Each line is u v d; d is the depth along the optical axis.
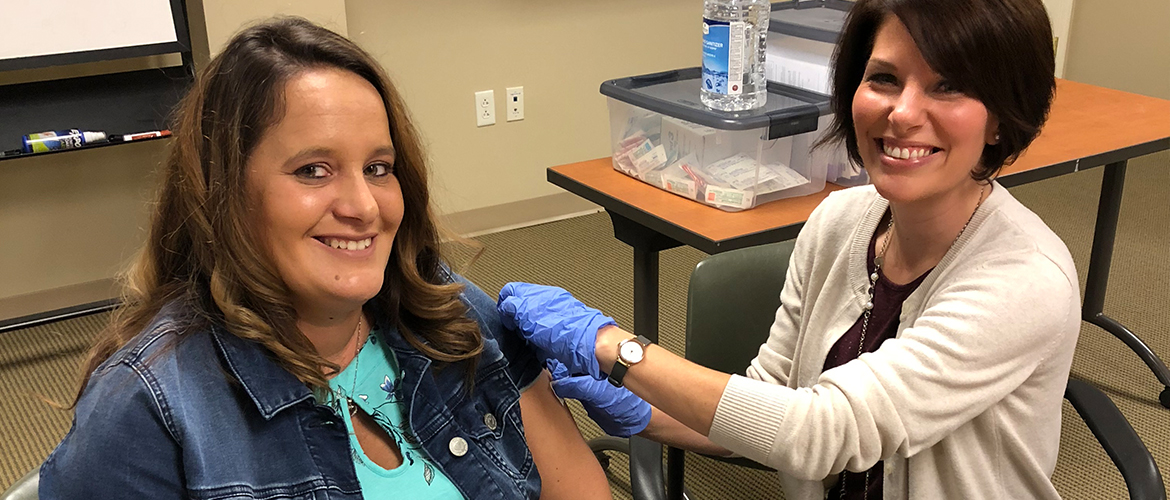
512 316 1.23
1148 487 1.27
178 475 0.90
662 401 1.15
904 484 1.20
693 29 3.89
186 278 0.97
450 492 1.06
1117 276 3.29
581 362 1.18
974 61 1.01
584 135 3.80
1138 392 2.59
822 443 1.07
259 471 0.93
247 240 0.91
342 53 0.91
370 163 0.94
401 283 1.07
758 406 1.09
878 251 1.29
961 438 1.15
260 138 0.88
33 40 2.46
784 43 2.07
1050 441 1.18
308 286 0.92
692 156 1.89
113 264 3.04
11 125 2.49
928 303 1.16
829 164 1.98
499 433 1.13
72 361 2.76
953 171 1.09
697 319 1.55
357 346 1.05
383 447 1.05
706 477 2.29
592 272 3.38
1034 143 2.10
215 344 0.93
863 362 1.10
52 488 0.88
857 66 1.20
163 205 0.95
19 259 2.90
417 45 3.28
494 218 3.76
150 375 0.89
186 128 0.90
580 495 1.25
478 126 3.53
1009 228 1.12
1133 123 2.26
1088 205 3.94
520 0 3.43
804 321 1.39
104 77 2.69
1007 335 1.05
